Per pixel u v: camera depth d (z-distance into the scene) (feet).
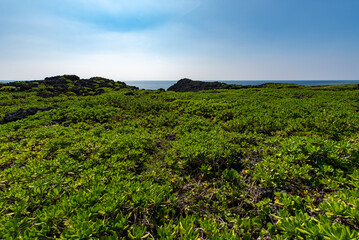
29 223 10.34
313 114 39.58
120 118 46.24
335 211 10.29
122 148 24.47
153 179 16.97
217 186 15.97
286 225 9.64
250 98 68.13
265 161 17.87
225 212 12.48
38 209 11.75
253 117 39.83
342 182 14.14
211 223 10.71
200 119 40.65
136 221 11.58
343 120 32.68
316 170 15.87
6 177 15.90
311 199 12.50
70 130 32.81
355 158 16.79
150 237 10.54
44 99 79.41
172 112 52.49
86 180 15.51
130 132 32.76
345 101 58.75
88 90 130.21
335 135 29.48
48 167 18.17
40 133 29.76
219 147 21.20
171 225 10.66
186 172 18.75
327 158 17.53
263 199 13.04
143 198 12.48
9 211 11.98
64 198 12.89
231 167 19.21
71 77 178.29
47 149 23.84
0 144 26.32
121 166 19.16
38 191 13.48
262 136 29.76
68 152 22.08
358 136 24.98
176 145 24.57
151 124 40.60
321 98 65.57
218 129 33.63
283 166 16.34
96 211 11.31
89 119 43.88
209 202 13.94
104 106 58.80
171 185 16.30
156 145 27.45
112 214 11.29
